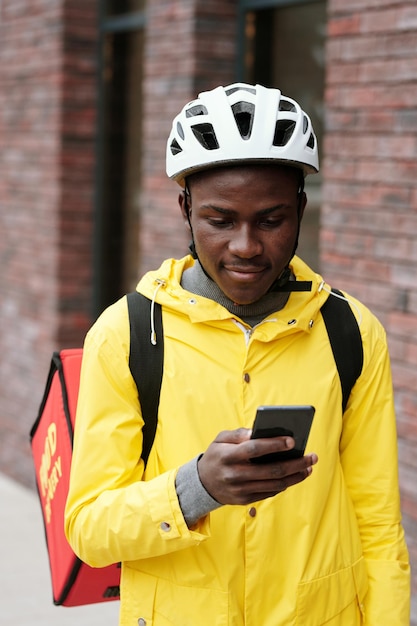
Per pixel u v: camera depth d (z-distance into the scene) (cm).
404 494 492
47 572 630
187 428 233
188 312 236
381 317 492
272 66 602
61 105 752
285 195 225
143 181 668
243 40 612
